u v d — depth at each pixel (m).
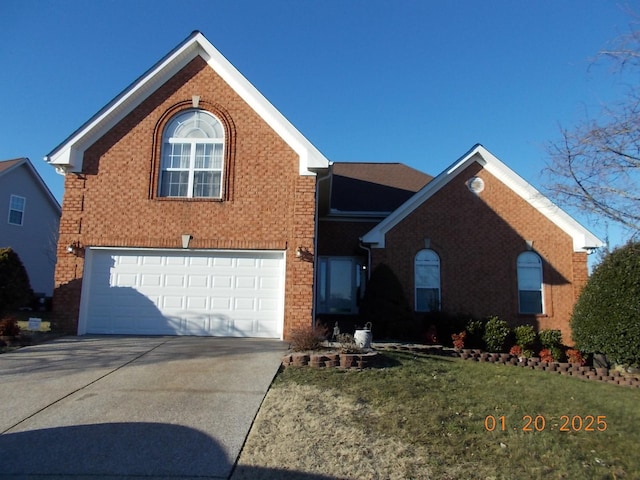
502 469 5.29
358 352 9.66
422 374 9.21
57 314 12.59
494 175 16.67
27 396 7.32
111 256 13.02
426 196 16.53
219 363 9.27
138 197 13.02
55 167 13.15
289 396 7.29
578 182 11.85
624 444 6.31
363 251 17.69
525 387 9.09
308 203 12.87
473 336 14.39
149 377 8.28
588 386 10.04
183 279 12.93
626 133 11.06
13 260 13.02
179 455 5.35
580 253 16.17
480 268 16.19
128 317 12.82
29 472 4.95
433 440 5.94
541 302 16.08
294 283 12.53
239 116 13.25
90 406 6.84
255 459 5.29
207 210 12.93
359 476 5.00
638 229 11.64
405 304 15.05
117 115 13.30
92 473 4.95
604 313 12.63
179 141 13.32
